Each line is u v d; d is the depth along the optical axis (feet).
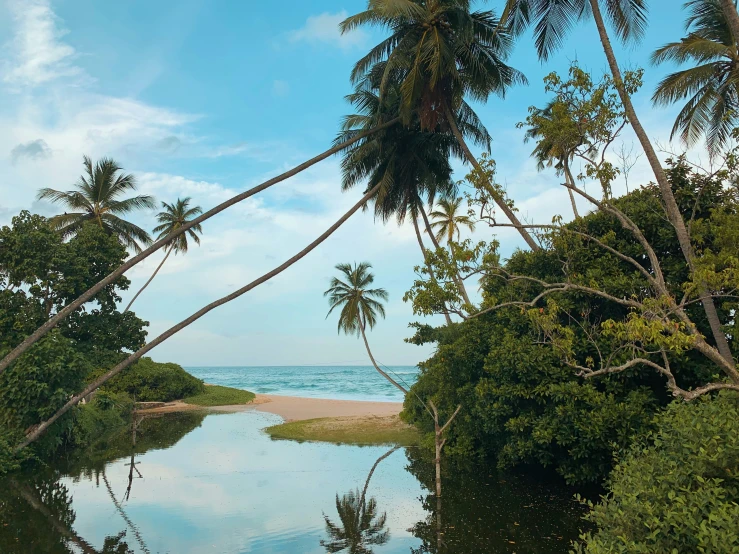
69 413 64.03
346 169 74.02
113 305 79.97
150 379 140.36
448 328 66.54
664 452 21.20
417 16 55.98
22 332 63.77
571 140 29.35
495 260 31.73
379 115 66.44
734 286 24.20
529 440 41.78
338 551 31.45
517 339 43.80
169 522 37.60
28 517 39.04
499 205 33.22
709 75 53.21
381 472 54.75
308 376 383.24
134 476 53.88
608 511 19.12
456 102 59.98
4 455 54.85
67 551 31.63
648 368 36.96
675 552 14.87
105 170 95.35
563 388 37.93
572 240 39.01
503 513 38.27
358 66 60.49
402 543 32.65
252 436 82.07
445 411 61.82
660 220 40.06
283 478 52.31
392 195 73.26
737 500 17.40
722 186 38.96
